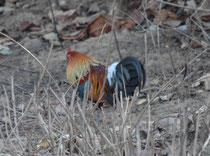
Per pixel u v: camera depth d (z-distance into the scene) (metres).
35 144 6.14
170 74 9.80
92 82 8.59
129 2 13.98
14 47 13.17
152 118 7.85
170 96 8.66
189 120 6.70
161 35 12.02
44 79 10.63
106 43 12.31
